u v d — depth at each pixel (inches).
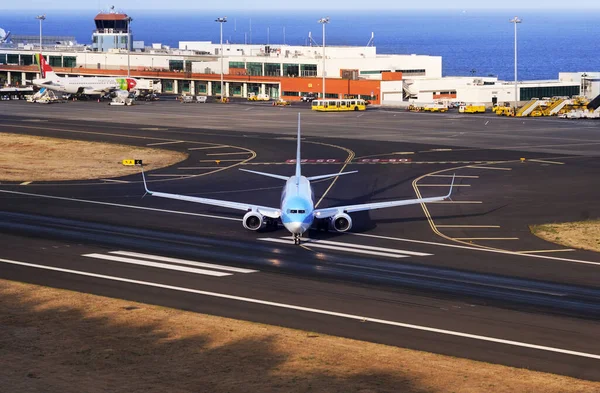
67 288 2036.2
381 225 2888.8
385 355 1550.2
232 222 2920.8
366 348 1590.8
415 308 1882.4
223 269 2242.9
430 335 1685.5
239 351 1558.8
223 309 1862.7
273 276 2171.5
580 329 1736.0
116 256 2386.8
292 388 1376.7
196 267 2263.8
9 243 2554.1
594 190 3604.8
